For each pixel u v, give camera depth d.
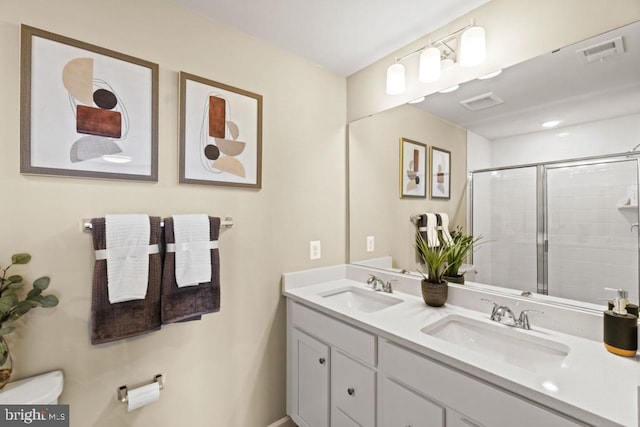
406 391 1.11
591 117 1.12
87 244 1.16
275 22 1.51
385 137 1.84
